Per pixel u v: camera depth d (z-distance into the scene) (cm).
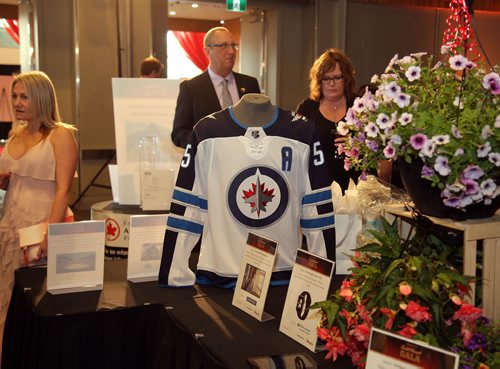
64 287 201
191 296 195
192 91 326
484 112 139
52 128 264
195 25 927
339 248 211
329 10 767
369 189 208
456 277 132
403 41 802
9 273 262
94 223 207
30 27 639
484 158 136
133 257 213
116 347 185
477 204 144
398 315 132
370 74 792
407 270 135
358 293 139
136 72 660
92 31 639
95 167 662
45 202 262
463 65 140
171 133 319
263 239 175
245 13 816
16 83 260
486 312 147
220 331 163
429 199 146
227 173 197
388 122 141
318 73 293
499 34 862
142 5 653
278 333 163
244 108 201
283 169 198
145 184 303
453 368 106
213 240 202
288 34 779
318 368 141
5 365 220
